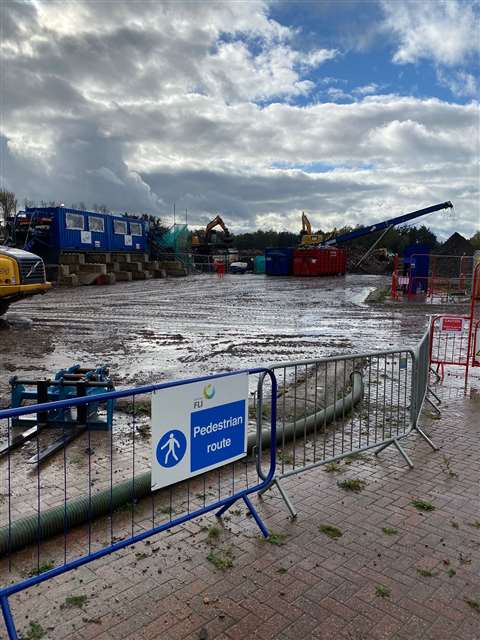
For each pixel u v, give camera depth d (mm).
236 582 3377
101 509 4129
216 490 4660
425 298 26891
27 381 6273
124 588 3293
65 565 3061
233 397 4082
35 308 21469
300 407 7148
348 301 25594
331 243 56656
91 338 13914
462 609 3160
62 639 2854
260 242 106375
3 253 15328
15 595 3207
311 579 3424
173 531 3986
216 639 2875
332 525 4129
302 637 2908
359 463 5430
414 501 4566
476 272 8938
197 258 62906
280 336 14484
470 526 4160
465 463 5473
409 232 99312
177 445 3705
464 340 13695
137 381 9086
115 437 6059
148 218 58906
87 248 39312
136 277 44000
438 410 7270
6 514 4211
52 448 5535
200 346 12766
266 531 3938
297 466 5223
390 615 3096
